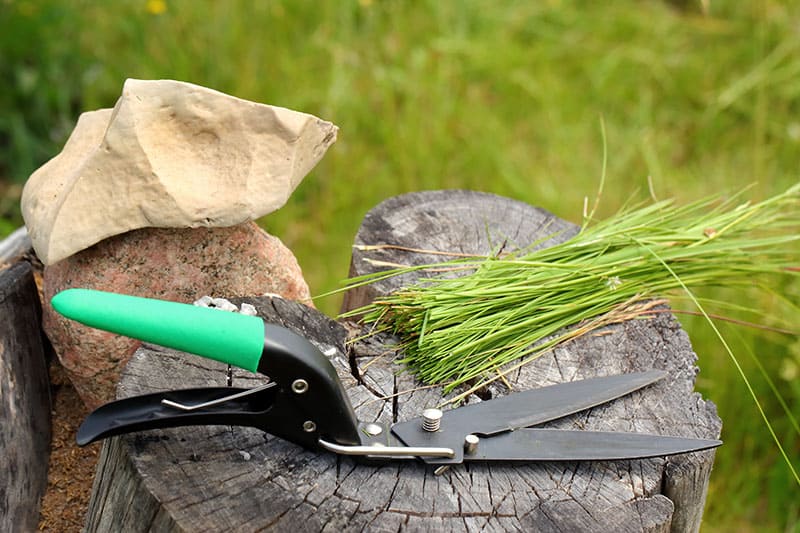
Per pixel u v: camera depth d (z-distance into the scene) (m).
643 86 2.12
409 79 1.93
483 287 1.16
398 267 1.22
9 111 1.77
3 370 1.16
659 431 1.09
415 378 1.11
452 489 1.03
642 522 1.03
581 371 1.14
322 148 1.18
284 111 1.14
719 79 2.12
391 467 1.04
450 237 1.26
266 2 1.95
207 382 1.08
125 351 1.17
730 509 1.44
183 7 1.88
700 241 1.21
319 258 1.72
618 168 1.90
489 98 2.06
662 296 1.21
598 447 1.05
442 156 1.85
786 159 1.89
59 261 1.16
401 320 1.14
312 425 1.02
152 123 1.12
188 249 1.18
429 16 2.08
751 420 1.46
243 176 1.14
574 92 2.08
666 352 1.16
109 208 1.12
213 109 1.13
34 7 1.76
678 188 1.82
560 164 1.89
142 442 1.03
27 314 1.20
